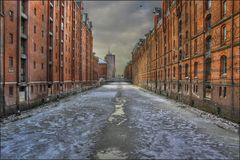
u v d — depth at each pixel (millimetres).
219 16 20594
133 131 15250
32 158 10266
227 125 16625
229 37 18688
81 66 62594
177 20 35469
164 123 17906
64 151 11195
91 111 24547
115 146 11969
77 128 16109
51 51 35656
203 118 20078
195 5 27438
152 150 11336
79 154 10773
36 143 12500
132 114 22406
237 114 17125
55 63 37656
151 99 38719
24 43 26031
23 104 24578
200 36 25484
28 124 17484
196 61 26750
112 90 67875
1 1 20531
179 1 34438
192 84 28047
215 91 21219
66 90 45594
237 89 17188
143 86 80812
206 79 24156
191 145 12117
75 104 31453
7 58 21438
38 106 28734
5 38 21156
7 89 21312
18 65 23359
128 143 12500
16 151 11195
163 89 46281
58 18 39656
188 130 15500
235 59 17609
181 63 33438
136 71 107875
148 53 68500
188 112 23750
